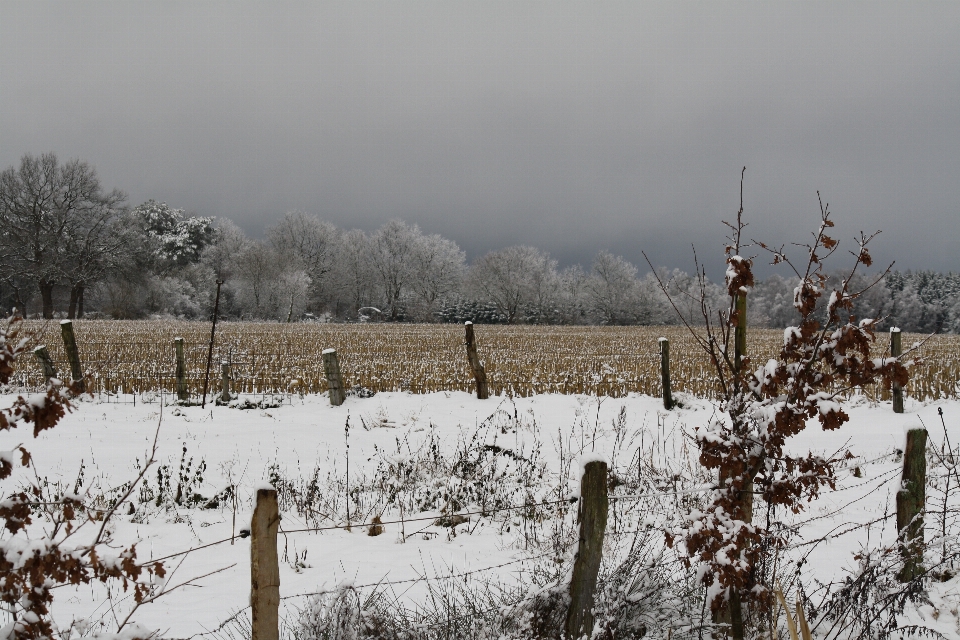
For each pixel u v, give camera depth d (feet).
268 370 62.64
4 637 10.12
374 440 40.22
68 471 32.37
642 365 69.56
